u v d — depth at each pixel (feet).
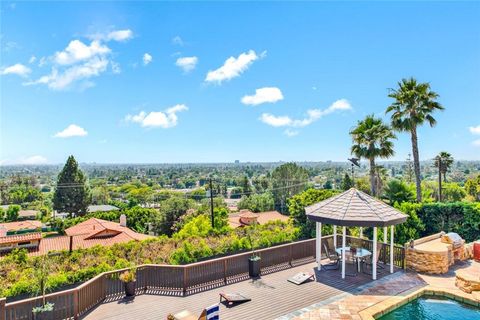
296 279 34.71
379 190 90.17
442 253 37.04
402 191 68.85
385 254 41.19
